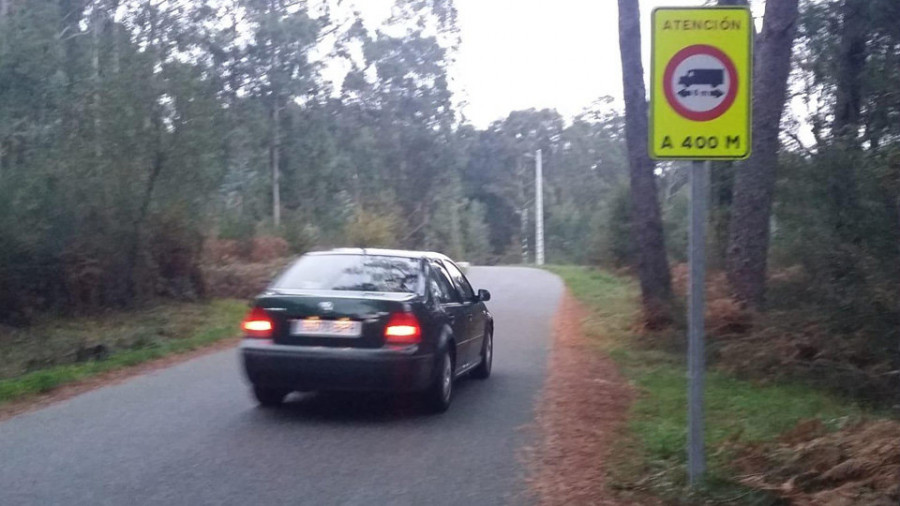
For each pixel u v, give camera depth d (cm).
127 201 2088
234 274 2494
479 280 3584
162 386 1218
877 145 1434
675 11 661
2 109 2514
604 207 4478
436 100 5550
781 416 1001
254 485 763
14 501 718
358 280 1040
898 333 1170
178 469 809
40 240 2017
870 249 1269
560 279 3634
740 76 660
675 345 1539
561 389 1205
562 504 716
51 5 2903
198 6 3212
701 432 693
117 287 2153
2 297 1994
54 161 2088
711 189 2208
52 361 1541
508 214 7850
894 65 1680
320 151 4503
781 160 1538
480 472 805
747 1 1738
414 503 718
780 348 1248
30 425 980
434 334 1010
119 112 2081
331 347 974
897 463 688
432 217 5959
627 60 1727
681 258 3164
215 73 2773
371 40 5275
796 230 1480
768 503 675
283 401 1097
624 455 848
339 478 785
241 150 3875
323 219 4444
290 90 4059
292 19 3912
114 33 2573
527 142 7775
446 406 1056
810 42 1869
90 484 763
